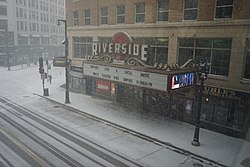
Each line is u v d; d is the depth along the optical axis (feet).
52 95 76.13
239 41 35.99
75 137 43.14
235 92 39.17
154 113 50.39
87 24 50.67
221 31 37.40
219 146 38.24
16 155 34.65
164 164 34.45
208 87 42.68
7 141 39.52
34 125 48.65
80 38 54.70
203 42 40.55
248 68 37.58
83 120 52.08
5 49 161.07
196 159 35.78
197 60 41.34
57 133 44.73
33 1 177.78
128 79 46.75
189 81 43.96
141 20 44.29
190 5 40.22
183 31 40.86
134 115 52.03
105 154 36.94
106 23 47.42
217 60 40.42
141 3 43.45
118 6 45.32
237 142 38.65
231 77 38.81
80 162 33.83
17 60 169.37
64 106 62.75
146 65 43.73
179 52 42.68
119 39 45.75
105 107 56.59
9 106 63.46
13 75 121.70
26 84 96.58
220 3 37.27
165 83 40.81
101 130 46.57
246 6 34.53
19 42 168.35
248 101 38.06
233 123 41.27
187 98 47.37
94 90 58.75
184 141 41.19
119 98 53.36
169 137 42.65
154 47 43.98
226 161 33.22
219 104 42.52
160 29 42.65
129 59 45.73
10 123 49.16
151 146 40.14
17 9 163.94
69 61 60.70
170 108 49.29
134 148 39.34
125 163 34.40
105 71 51.01
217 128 43.55
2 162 32.40
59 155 35.58
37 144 39.11
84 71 56.34
